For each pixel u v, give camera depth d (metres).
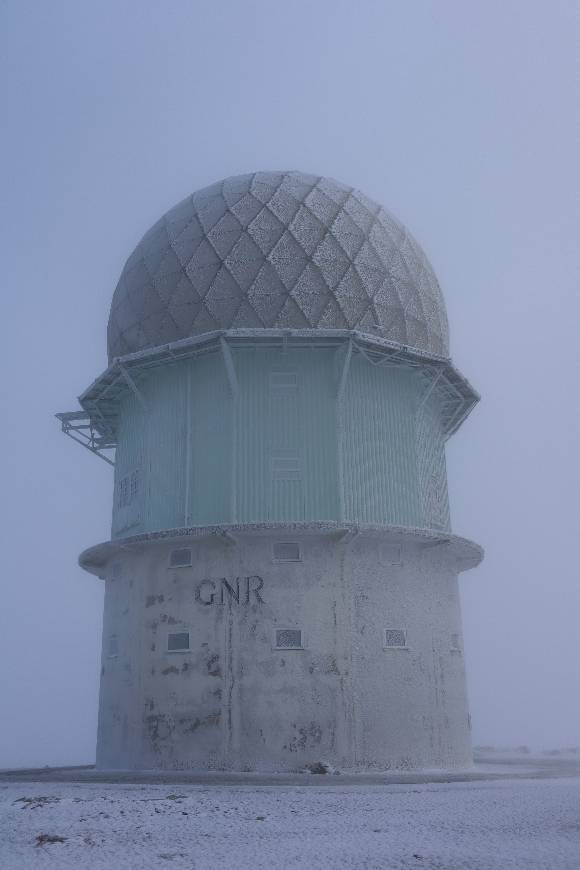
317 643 26.36
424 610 28.39
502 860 10.48
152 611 27.86
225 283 28.64
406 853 11.12
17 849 11.98
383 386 30.05
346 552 27.31
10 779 23.78
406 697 26.94
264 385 28.64
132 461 31.14
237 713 25.80
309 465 27.98
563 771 27.70
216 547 27.39
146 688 27.19
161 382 30.52
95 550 29.73
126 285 31.58
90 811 15.19
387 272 29.98
